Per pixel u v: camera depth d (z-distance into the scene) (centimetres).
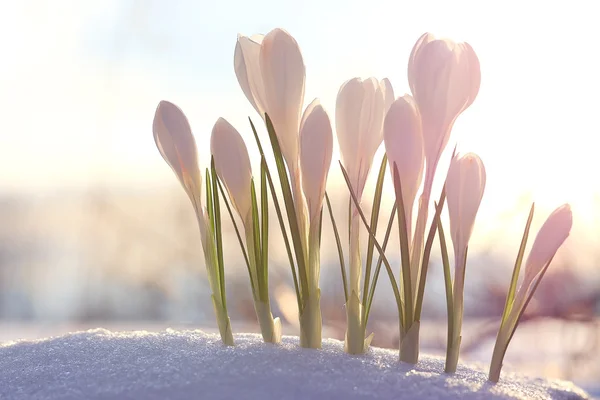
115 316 107
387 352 47
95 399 40
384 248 45
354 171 45
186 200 107
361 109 44
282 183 44
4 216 110
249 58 45
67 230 110
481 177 43
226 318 45
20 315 108
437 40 42
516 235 85
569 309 81
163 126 45
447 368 44
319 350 44
